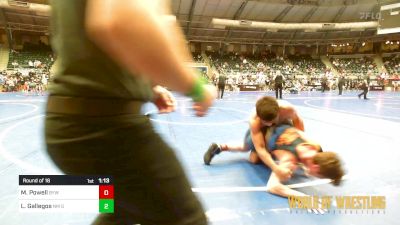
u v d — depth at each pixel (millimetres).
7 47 27344
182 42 653
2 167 3285
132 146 711
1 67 24422
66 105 664
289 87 24422
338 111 9586
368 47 36812
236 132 5660
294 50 37875
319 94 20875
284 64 34219
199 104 744
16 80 20266
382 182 2953
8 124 6406
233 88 25156
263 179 3062
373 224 2139
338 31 33156
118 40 528
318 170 2488
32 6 22312
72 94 660
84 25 616
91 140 667
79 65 651
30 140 4734
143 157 726
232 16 29391
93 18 542
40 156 3740
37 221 2107
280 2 27734
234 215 2270
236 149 3766
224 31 31609
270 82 25734
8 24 25516
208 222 892
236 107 10773
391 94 21250
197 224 819
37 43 29656
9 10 23562
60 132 675
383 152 4176
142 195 751
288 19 30984
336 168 2422
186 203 800
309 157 2625
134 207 786
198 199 864
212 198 2578
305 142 2826
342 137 5293
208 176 3150
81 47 633
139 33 520
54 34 713
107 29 517
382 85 27375
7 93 17938
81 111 658
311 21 31406
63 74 674
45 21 25969
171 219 786
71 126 666
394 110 9961
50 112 694
